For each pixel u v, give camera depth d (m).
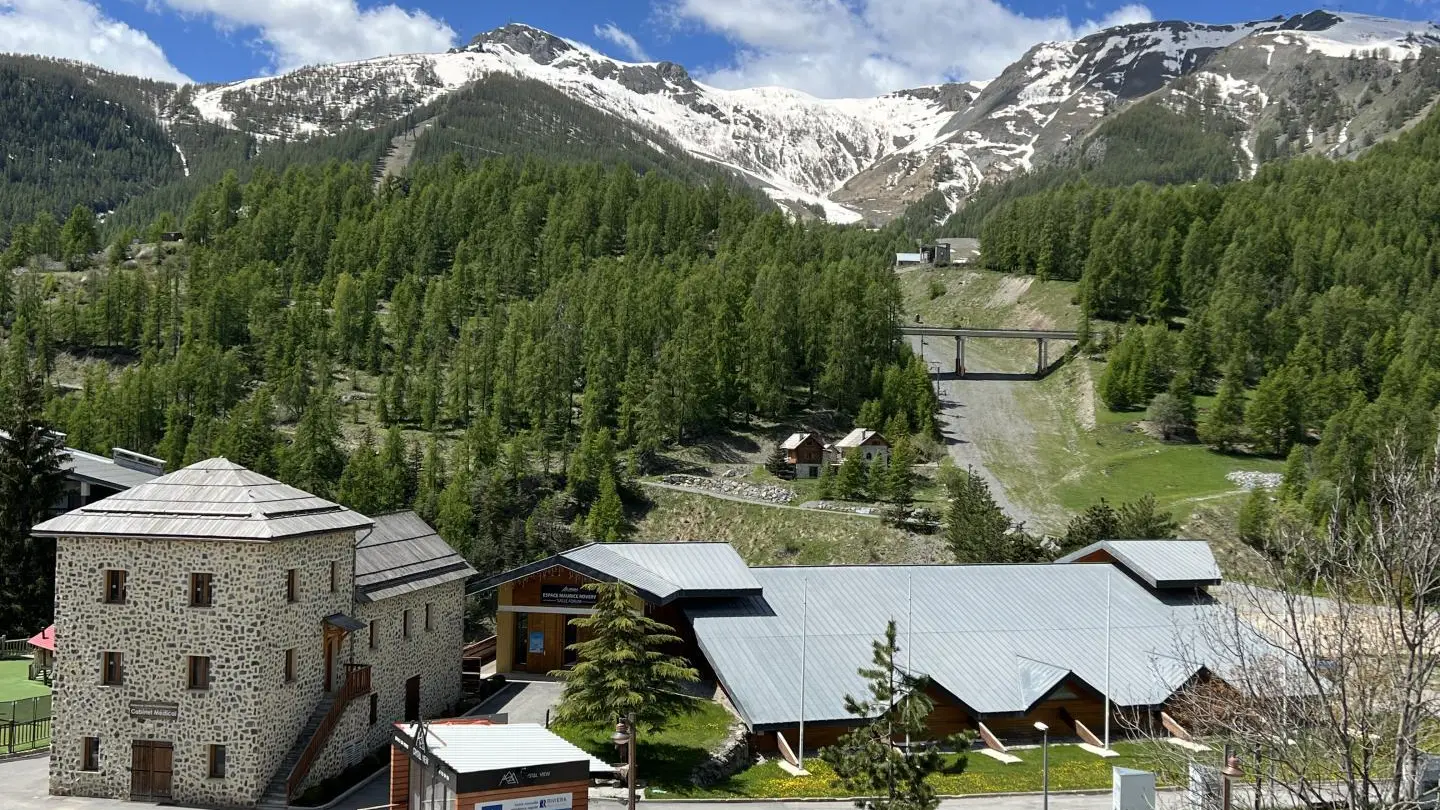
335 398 192.50
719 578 75.12
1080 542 117.19
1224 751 37.19
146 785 54.78
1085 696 69.56
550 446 178.88
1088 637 74.44
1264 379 188.88
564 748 49.00
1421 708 28.66
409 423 190.88
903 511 148.88
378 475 147.00
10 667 82.44
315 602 58.22
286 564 55.69
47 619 95.12
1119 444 192.62
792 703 64.56
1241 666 33.78
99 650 55.38
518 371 191.12
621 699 54.41
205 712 54.19
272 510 55.94
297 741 56.72
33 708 67.69
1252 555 137.25
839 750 46.34
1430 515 28.28
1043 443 197.38
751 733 63.81
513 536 131.00
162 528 54.66
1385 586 29.45
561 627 78.00
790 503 161.38
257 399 184.50
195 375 190.38
